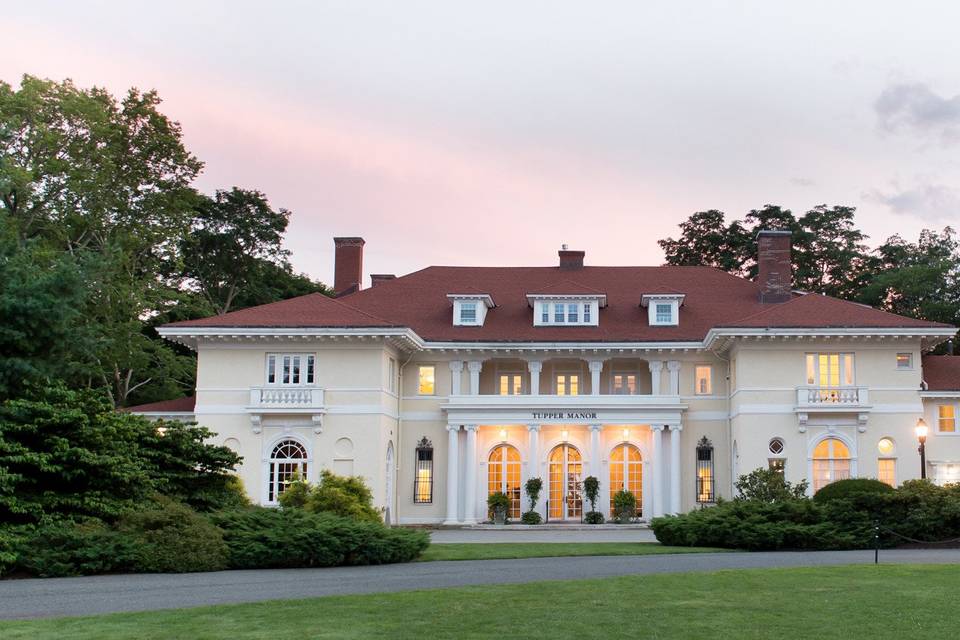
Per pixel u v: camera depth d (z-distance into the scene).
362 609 16.98
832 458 44.28
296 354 45.06
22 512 23.84
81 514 24.84
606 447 48.47
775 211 80.00
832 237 79.50
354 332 44.03
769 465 44.31
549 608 17.03
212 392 44.84
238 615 16.45
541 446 48.66
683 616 16.27
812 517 31.70
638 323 50.59
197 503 28.95
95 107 47.47
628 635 14.71
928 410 44.97
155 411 46.50
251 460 44.31
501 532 43.47
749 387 44.91
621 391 50.12
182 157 51.69
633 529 44.97
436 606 17.27
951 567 23.27
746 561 26.20
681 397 48.41
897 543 31.34
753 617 16.17
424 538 27.80
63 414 24.84
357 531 25.73
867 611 16.70
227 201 74.56
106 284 47.81
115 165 48.94
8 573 22.73
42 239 46.69
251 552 24.59
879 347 44.81
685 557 27.62
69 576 22.77
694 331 49.50
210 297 73.62
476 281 55.09
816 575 21.67
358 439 44.25
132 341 51.44
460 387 48.91
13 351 29.48
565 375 50.25
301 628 15.23
